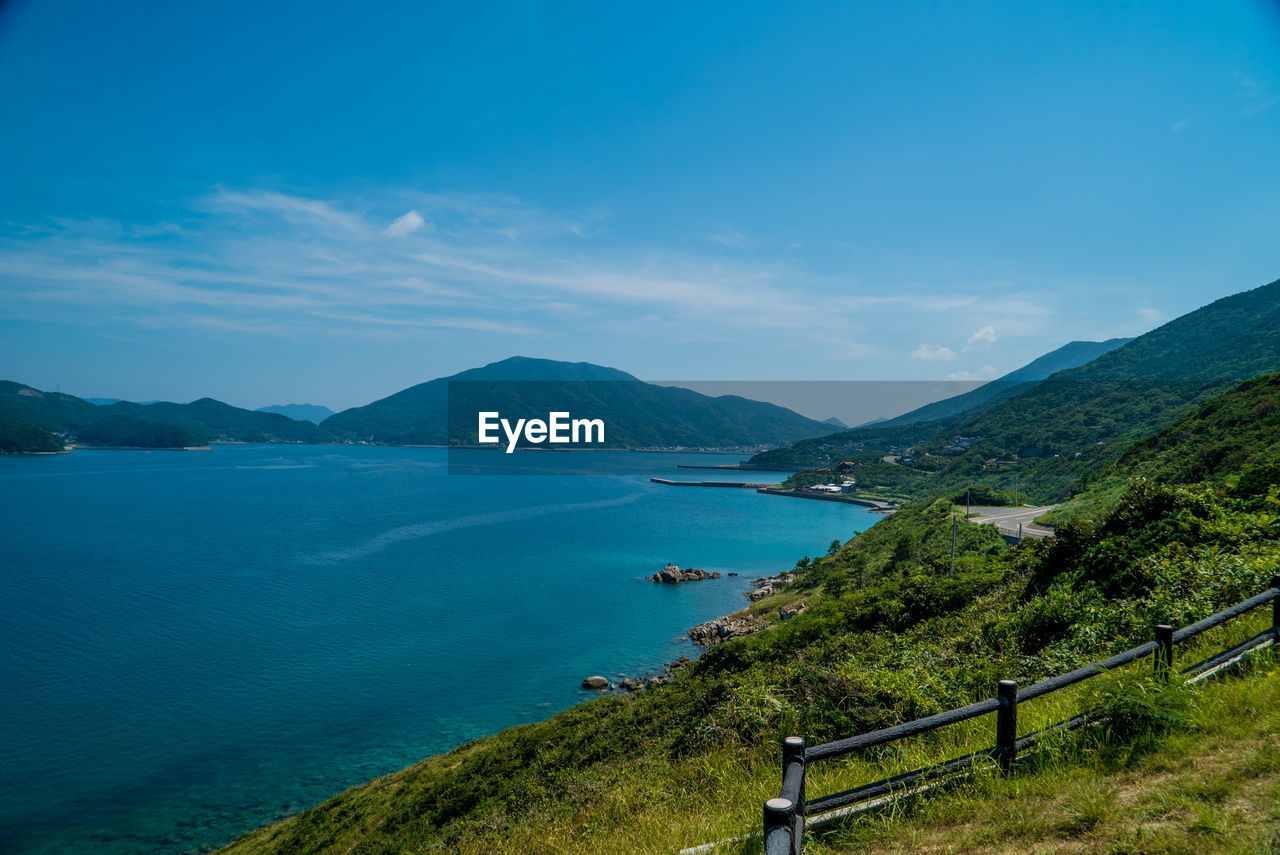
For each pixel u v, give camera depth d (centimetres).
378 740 4331
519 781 2220
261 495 19650
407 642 6375
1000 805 502
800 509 17788
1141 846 418
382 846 2127
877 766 763
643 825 764
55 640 6419
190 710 4800
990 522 6353
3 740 4331
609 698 3306
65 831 3347
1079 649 1066
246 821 3419
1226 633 869
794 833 345
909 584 2764
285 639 6456
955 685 1097
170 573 9381
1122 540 1588
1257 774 480
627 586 8788
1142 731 563
